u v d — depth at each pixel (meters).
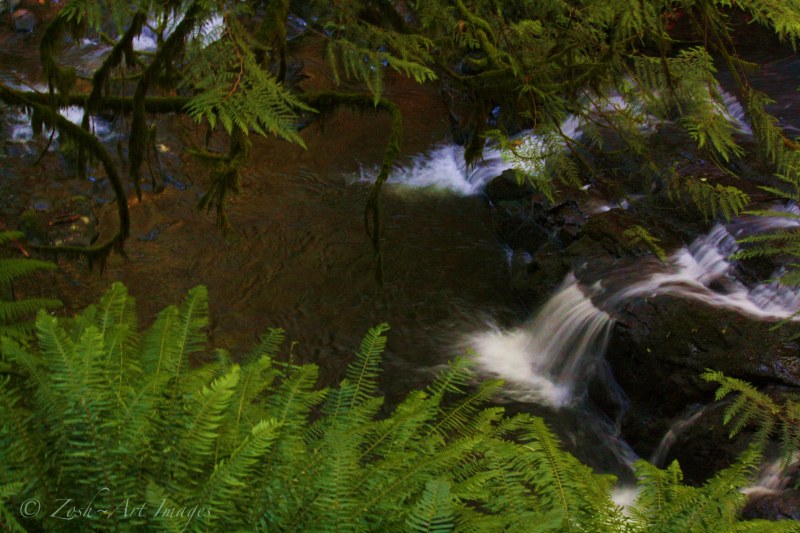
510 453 1.87
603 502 1.82
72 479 1.46
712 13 3.18
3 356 1.80
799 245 3.82
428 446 2.00
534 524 1.63
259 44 2.57
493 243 9.00
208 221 8.87
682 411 5.82
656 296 6.41
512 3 4.10
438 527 1.49
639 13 3.24
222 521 1.50
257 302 7.77
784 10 2.77
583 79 3.77
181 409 1.63
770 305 6.18
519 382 6.94
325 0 3.03
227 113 2.10
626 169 8.32
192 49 2.35
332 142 10.73
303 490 1.57
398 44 2.95
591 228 7.62
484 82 3.94
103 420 1.52
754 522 1.80
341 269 8.36
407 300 7.95
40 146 9.08
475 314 7.82
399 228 9.16
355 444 1.74
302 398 2.01
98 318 2.09
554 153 3.51
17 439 1.44
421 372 7.00
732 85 9.95
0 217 8.09
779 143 3.15
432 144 11.02
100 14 2.24
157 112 4.13
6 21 12.55
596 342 6.66
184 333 1.92
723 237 6.92
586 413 6.57
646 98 3.52
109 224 8.54
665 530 1.77
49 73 4.02
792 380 5.33
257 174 9.88
